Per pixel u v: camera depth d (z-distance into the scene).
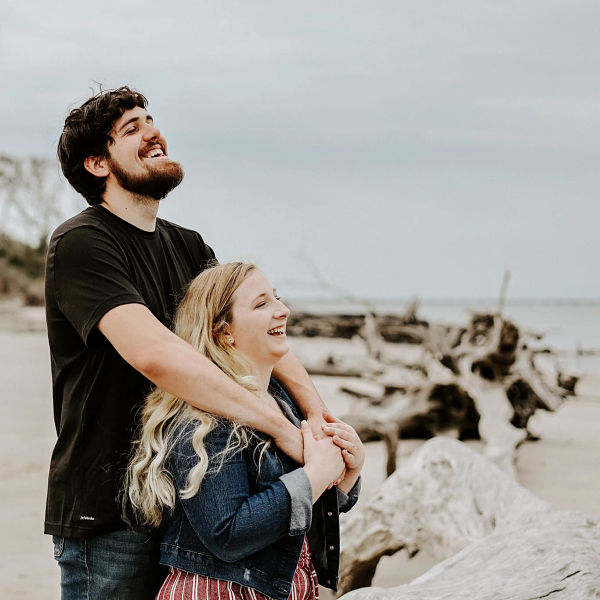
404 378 10.45
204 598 2.38
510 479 4.14
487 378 9.68
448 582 3.12
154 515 2.47
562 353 22.25
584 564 2.96
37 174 46.59
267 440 2.47
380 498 4.26
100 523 2.51
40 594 4.80
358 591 3.08
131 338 2.38
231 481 2.34
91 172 2.71
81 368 2.56
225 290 2.55
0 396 12.80
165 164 2.70
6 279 44.50
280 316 2.59
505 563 3.15
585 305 110.06
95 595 2.54
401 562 5.45
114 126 2.67
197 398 2.35
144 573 2.56
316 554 2.63
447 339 10.16
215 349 2.53
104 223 2.65
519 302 115.12
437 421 9.94
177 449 2.38
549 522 3.46
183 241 3.02
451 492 4.15
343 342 24.28
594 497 7.57
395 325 20.44
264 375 2.63
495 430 8.92
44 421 10.65
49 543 5.75
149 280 2.71
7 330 29.28
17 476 7.59
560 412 13.14
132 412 2.56
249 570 2.40
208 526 2.31
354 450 2.55
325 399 13.06
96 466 2.53
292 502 2.35
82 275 2.49
